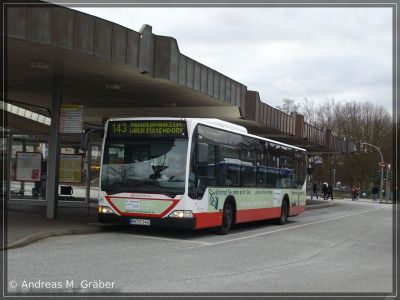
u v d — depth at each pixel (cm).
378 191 7519
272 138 3675
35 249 1096
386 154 7606
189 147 1370
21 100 2267
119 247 1188
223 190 1540
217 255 1148
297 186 2297
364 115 7862
